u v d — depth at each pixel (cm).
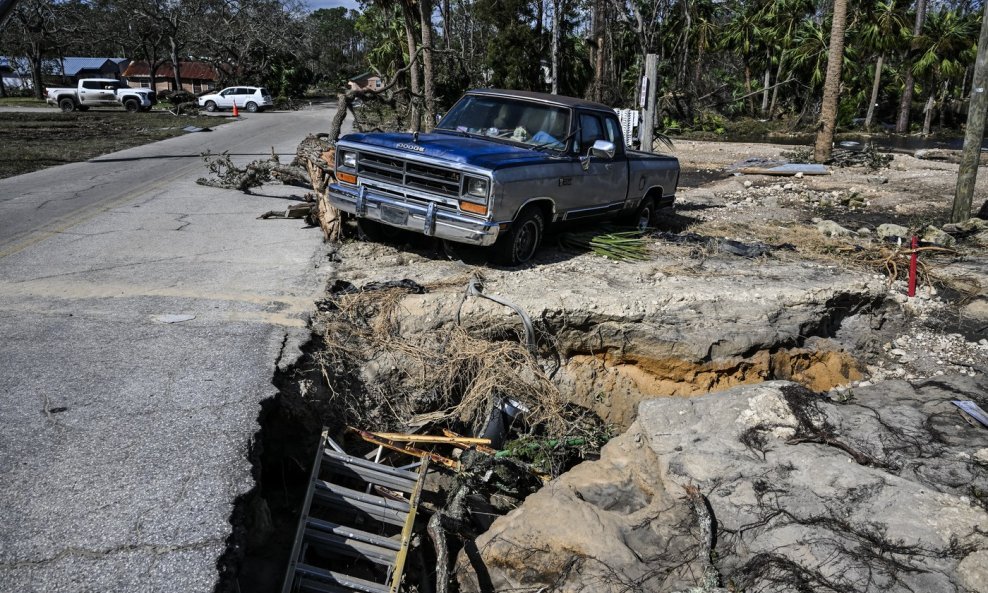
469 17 4122
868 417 528
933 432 512
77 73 7981
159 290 691
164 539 349
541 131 848
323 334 623
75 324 596
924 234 1091
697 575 413
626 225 1052
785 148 2936
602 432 635
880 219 1292
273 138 2439
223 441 433
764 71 5300
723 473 463
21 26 5522
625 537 447
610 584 417
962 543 394
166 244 870
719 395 544
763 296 710
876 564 385
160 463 406
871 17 4478
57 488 378
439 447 612
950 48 4384
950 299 830
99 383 494
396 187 767
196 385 499
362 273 765
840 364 703
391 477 514
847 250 966
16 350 539
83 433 430
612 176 905
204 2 6241
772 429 503
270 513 478
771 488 446
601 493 493
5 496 368
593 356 686
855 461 468
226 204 1162
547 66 4044
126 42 6412
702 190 1661
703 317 685
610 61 3781
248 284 720
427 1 1766
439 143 767
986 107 1156
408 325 659
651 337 675
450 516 512
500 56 3869
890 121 5738
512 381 639
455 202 728
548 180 776
